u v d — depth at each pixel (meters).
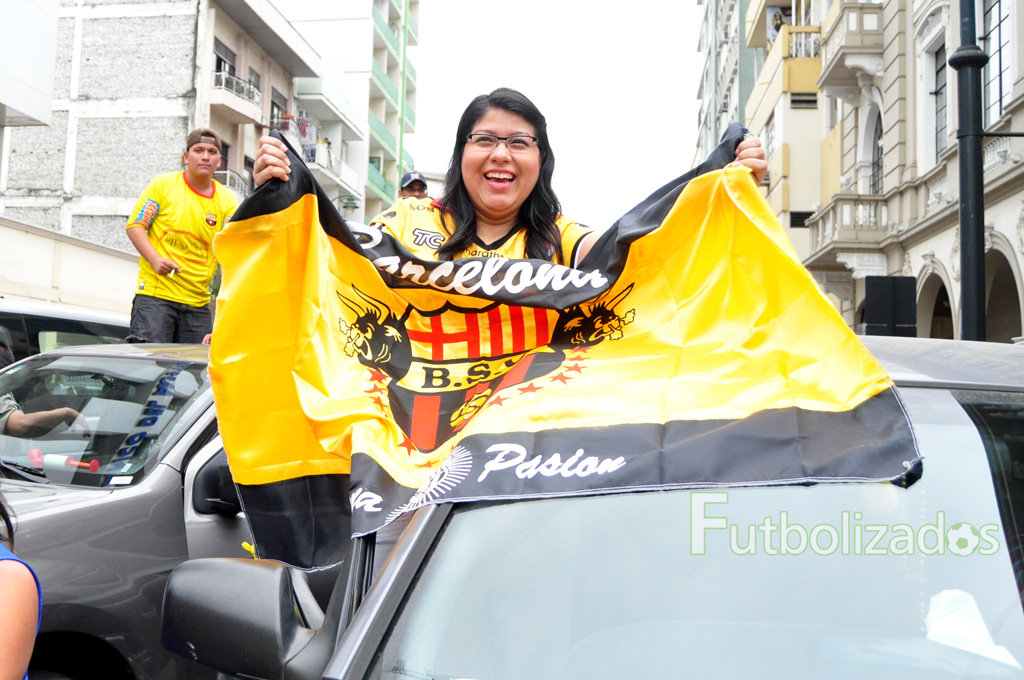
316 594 2.86
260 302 2.31
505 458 1.79
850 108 19.53
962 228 7.06
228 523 3.48
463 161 2.77
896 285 8.30
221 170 29.81
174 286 5.48
